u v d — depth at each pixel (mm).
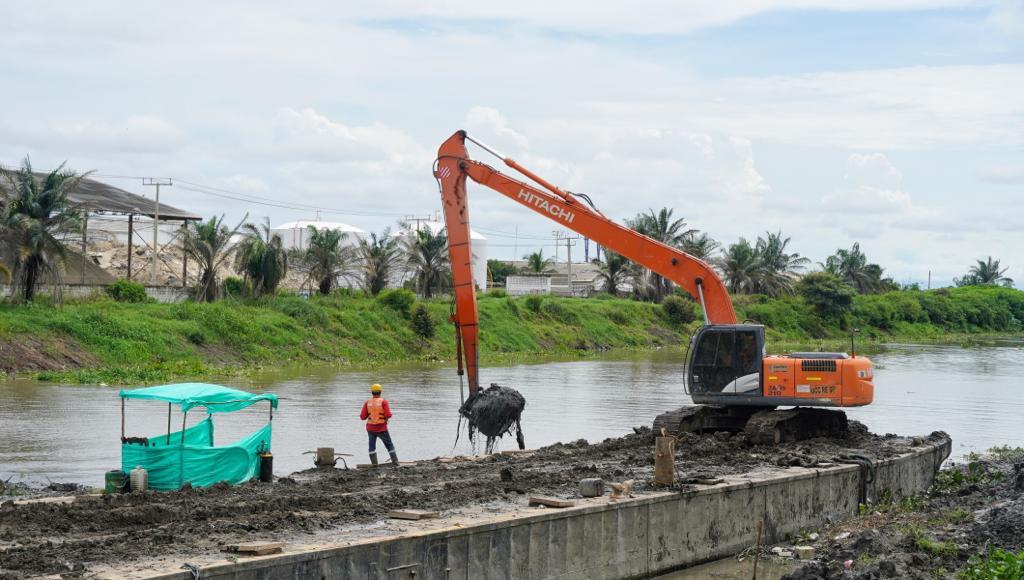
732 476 19422
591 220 25703
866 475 21719
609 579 15883
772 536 19094
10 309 46844
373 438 21797
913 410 40875
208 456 18062
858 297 124688
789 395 24469
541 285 112875
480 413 23094
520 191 25875
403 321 67125
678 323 95188
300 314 60094
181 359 48594
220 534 13461
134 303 54438
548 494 17109
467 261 25031
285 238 96938
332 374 49344
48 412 31391
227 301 58500
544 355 72000
